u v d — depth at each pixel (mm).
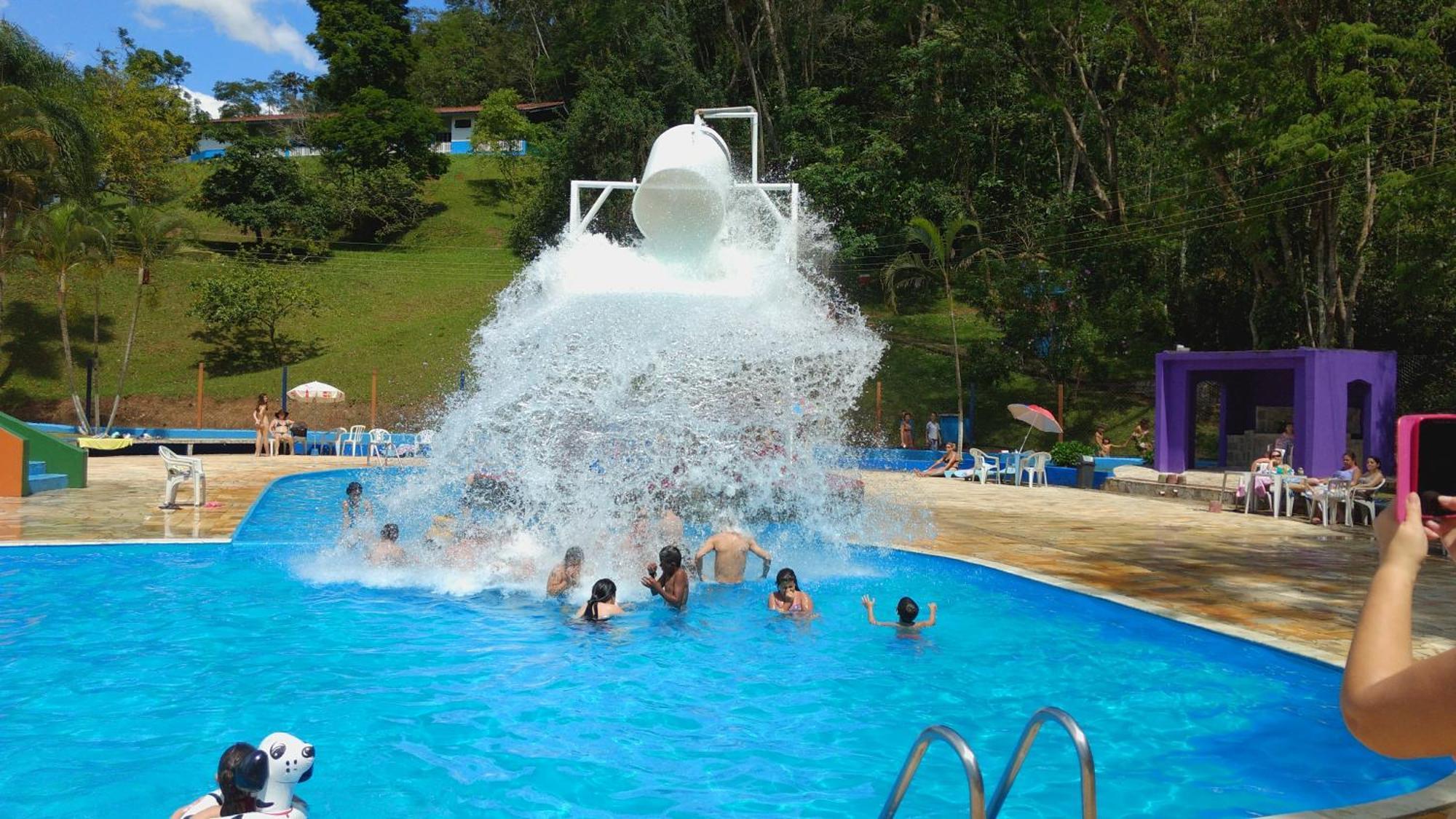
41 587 10344
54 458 18672
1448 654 1297
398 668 7734
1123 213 33219
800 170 40969
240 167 52781
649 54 48906
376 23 65188
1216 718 6711
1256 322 28906
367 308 46938
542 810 5207
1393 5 24672
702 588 10664
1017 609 10000
